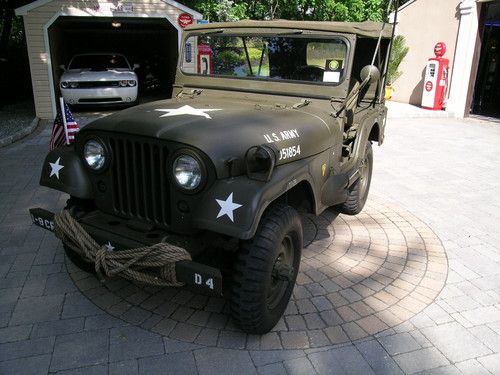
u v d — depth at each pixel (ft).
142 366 9.00
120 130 9.30
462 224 16.67
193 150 8.48
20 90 43.78
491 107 44.01
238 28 12.91
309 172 10.43
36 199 17.97
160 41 53.88
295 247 10.16
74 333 9.91
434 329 10.37
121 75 37.40
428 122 37.86
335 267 12.96
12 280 11.94
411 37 46.42
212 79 13.48
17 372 8.78
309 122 11.02
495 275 12.96
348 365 9.18
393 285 12.16
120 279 11.96
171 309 10.80
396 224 16.26
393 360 9.37
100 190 10.28
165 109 10.53
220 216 8.21
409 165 24.59
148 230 9.52
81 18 36.60
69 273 12.28
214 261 9.74
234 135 9.03
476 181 22.06
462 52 39.65
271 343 9.73
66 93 35.73
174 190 8.93
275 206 9.53
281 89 12.62
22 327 10.07
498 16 40.55
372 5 60.95
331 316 10.69
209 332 10.02
